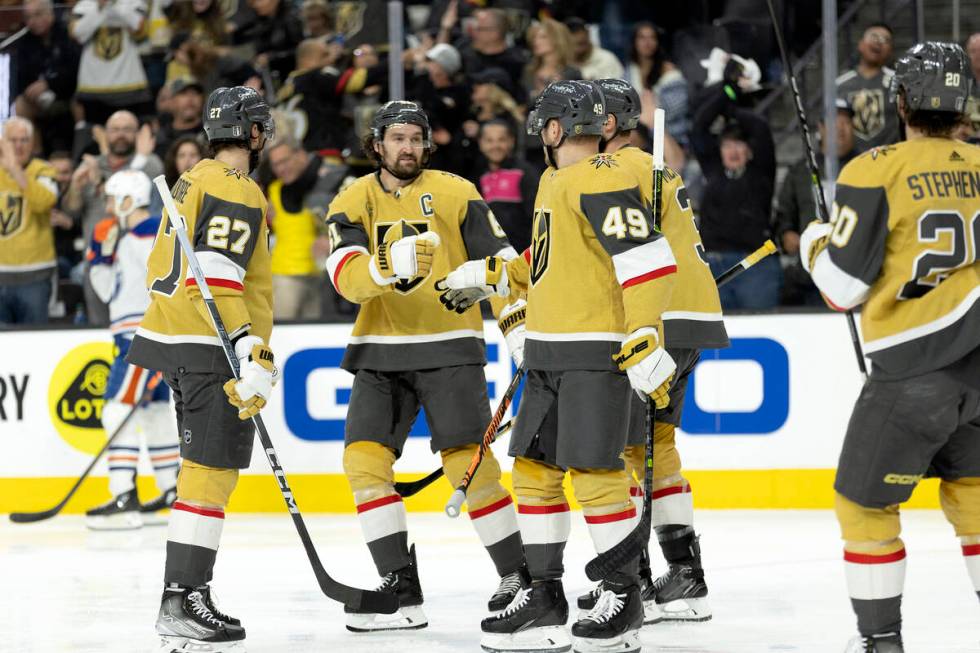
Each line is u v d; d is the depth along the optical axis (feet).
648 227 32.86
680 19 71.20
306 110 69.46
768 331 64.64
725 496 64.95
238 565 50.90
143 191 65.46
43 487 68.80
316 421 66.54
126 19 73.20
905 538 54.90
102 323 68.64
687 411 65.00
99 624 40.14
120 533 61.77
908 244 29.19
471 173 69.36
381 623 38.78
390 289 39.68
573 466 33.68
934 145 29.73
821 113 68.80
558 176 34.35
